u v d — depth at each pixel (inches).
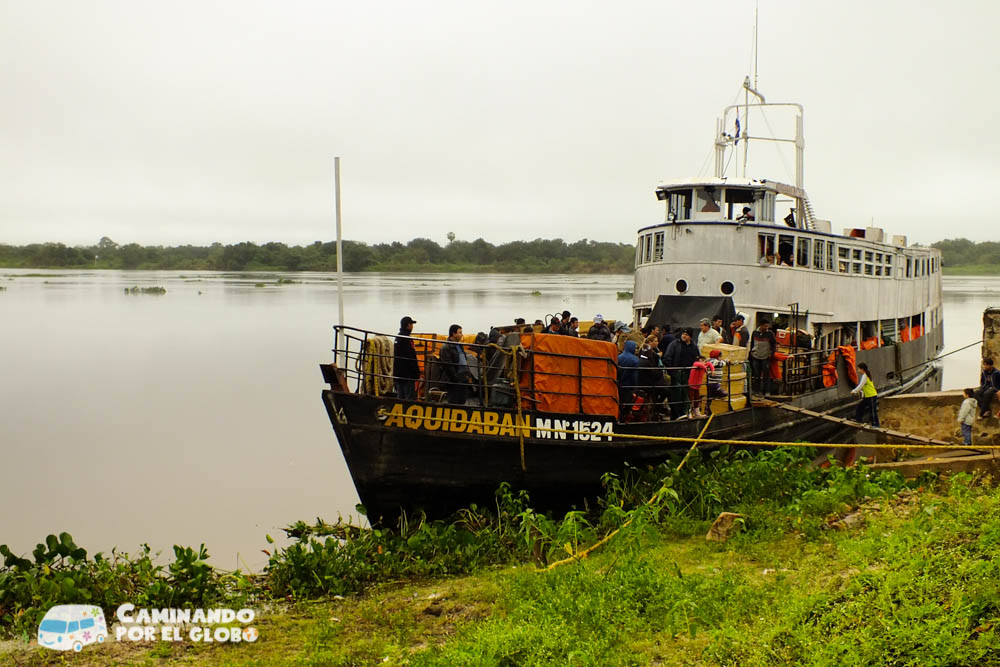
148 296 3250.5
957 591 266.8
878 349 863.7
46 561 400.2
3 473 698.8
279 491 642.2
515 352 502.0
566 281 5128.0
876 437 684.7
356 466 479.8
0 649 329.4
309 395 1091.3
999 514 332.8
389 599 376.8
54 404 1026.1
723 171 886.4
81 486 653.3
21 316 2327.8
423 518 482.9
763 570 362.9
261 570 466.0
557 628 303.3
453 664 284.0
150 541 527.2
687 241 754.2
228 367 1347.2
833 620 273.7
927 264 1149.7
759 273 737.6
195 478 682.2
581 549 433.1
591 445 520.1
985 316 597.3
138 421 916.6
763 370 661.3
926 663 237.5
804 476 510.6
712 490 485.1
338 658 307.9
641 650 288.0
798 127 867.4
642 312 816.3
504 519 486.0
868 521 393.4
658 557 397.4
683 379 583.2
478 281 5012.3
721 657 271.4
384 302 2743.6
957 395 665.0
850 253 829.2
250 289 3826.3
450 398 521.7
